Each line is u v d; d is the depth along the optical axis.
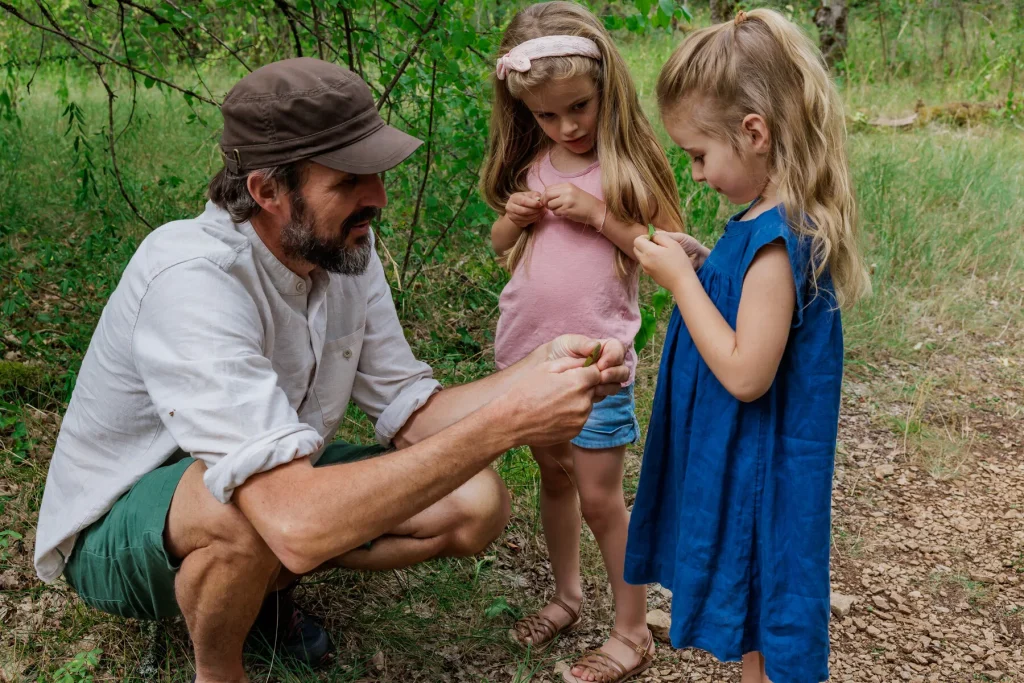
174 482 1.97
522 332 2.44
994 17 10.83
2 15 4.67
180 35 3.89
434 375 3.66
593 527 2.39
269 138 1.89
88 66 5.84
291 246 1.99
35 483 2.84
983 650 2.52
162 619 2.19
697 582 1.99
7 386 3.27
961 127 8.11
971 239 5.22
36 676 2.21
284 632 2.30
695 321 1.89
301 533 1.77
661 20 3.14
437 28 3.36
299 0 3.63
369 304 2.37
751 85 1.84
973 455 3.54
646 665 2.41
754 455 1.92
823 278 1.86
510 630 2.50
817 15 10.13
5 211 4.18
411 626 2.46
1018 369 4.21
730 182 1.93
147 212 4.52
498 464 3.07
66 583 2.49
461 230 4.10
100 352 2.06
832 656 2.48
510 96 2.44
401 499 1.83
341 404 2.35
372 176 1.98
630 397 2.38
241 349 1.91
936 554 2.95
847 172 1.89
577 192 2.31
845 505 3.22
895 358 4.26
